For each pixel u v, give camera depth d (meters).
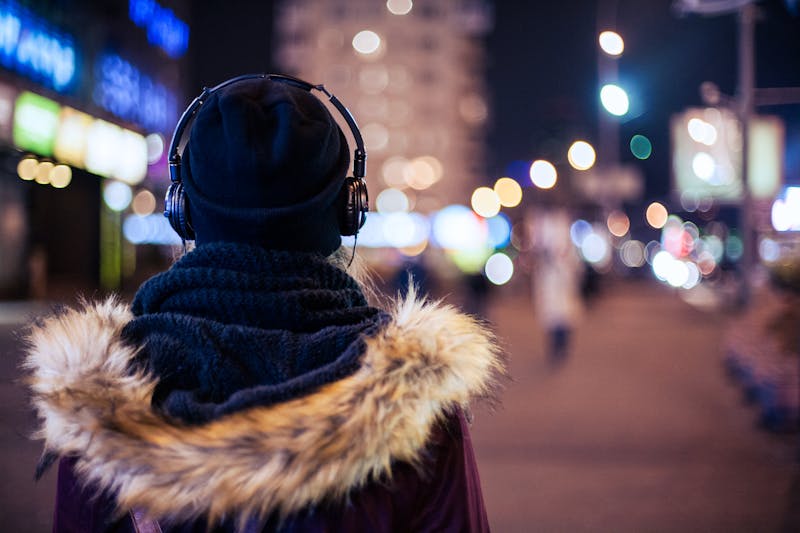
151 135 30.73
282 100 1.35
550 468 6.92
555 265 14.50
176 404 1.28
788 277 9.00
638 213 84.31
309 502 1.23
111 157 27.28
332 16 79.50
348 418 1.21
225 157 1.35
